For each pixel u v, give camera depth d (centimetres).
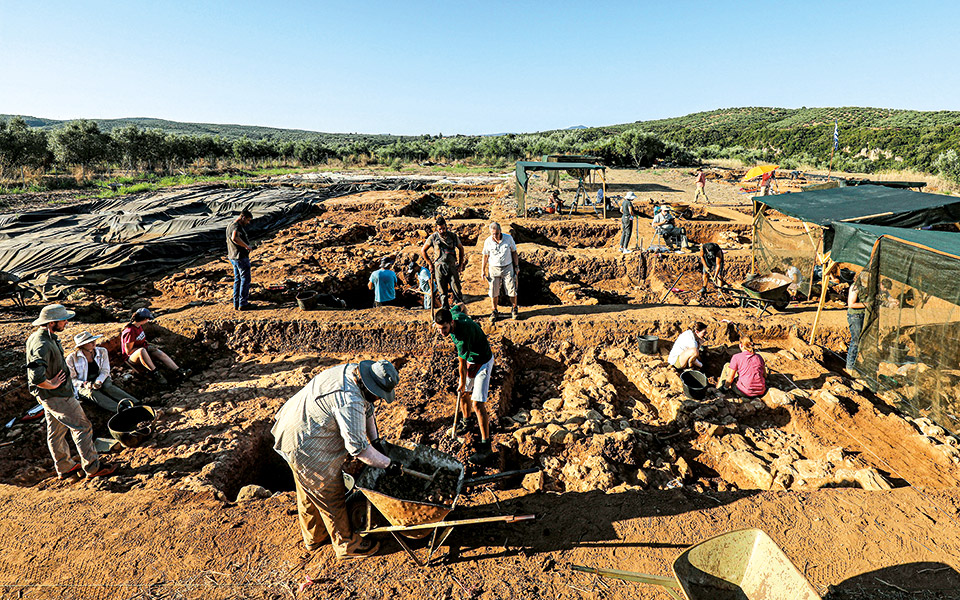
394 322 884
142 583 375
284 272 1316
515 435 631
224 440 607
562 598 365
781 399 692
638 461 596
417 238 1847
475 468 569
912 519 456
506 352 847
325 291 1216
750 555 346
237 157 5928
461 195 2947
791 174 3388
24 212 1734
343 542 392
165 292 1173
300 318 900
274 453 664
